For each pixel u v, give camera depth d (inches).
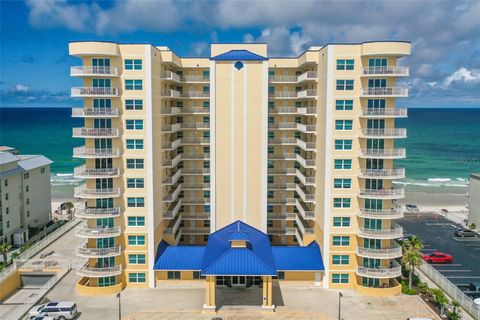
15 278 2397.9
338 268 2335.1
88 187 2262.6
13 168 3019.2
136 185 2284.7
